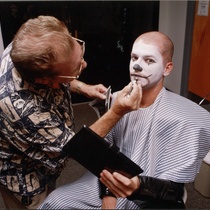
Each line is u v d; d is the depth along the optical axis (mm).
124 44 2553
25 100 712
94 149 616
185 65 2500
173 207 697
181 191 728
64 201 809
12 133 740
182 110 762
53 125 730
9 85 727
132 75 778
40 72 662
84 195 809
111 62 2438
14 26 2141
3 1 2066
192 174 712
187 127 731
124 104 674
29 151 776
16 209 945
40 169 871
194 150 713
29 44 636
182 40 2486
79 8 2418
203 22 2209
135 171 607
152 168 751
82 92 979
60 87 851
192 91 2496
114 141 834
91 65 2453
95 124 701
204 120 753
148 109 786
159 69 765
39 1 2227
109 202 660
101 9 2480
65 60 659
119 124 823
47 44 630
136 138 786
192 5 2301
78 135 616
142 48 758
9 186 869
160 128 754
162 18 2666
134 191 654
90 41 2494
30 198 883
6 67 770
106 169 622
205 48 2229
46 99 768
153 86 780
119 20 2543
